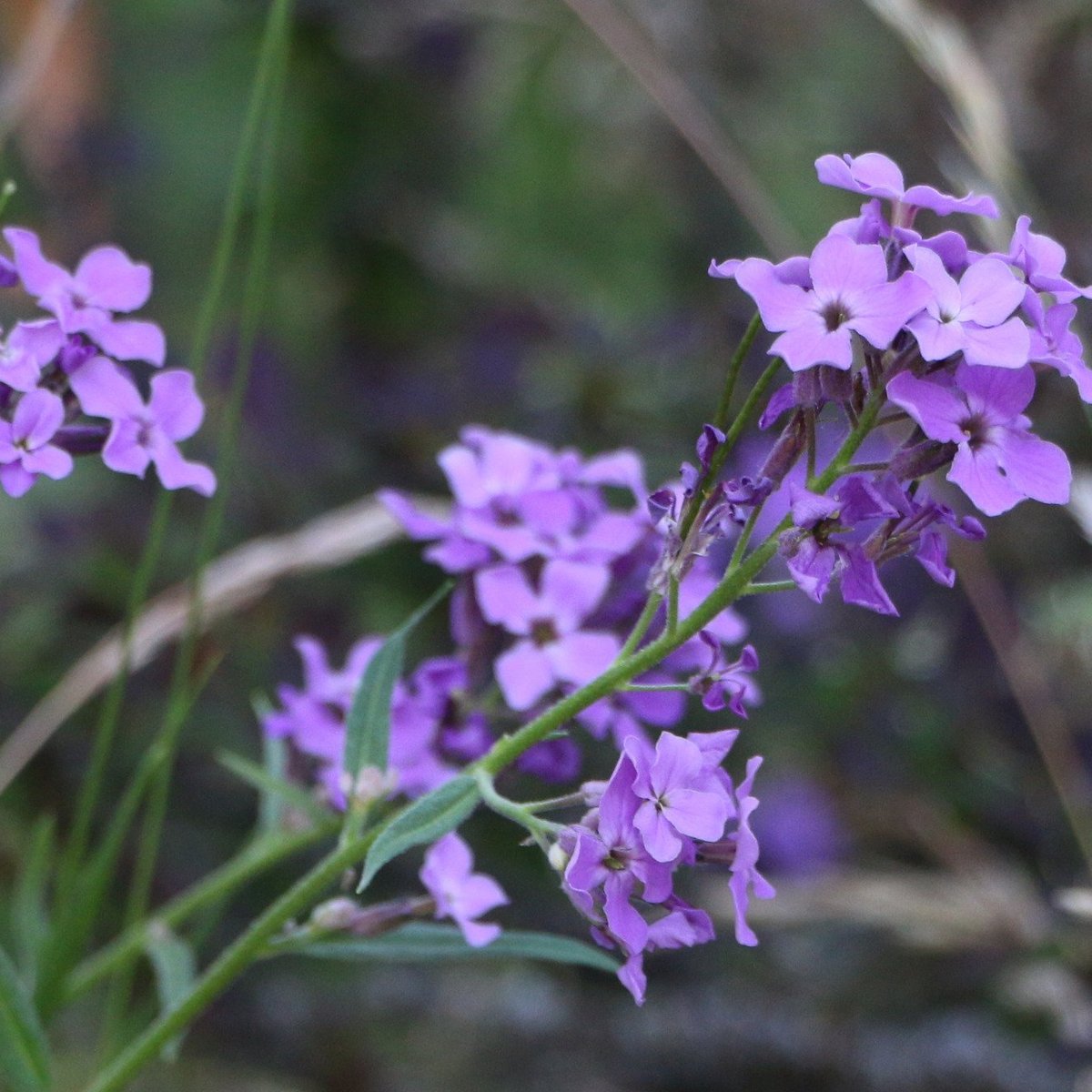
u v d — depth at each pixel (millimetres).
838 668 1096
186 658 737
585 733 996
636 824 631
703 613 646
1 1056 681
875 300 628
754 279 633
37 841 725
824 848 1016
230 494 1062
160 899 941
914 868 1033
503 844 982
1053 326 640
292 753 725
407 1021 988
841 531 638
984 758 1067
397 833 645
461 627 705
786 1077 955
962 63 763
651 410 1091
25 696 959
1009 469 630
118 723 958
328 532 762
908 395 630
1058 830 1032
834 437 944
